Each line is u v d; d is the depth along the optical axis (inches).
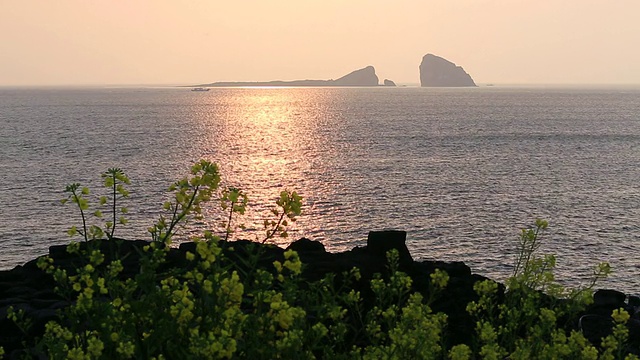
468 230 2144.4
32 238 1990.7
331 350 191.5
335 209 2455.7
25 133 5634.8
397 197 2704.2
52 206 2431.1
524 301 243.9
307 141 5093.5
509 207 2539.4
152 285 178.7
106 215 2258.9
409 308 197.9
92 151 4269.2
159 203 2454.5
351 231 2133.4
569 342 215.2
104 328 171.3
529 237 272.2
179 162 3735.2
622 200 2746.1
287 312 174.2
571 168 3735.2
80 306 176.6
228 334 158.4
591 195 2851.9
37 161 3745.1
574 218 2367.1
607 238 2069.4
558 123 7273.6
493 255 1843.0
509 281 253.6
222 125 6884.8
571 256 1843.0
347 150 4456.2
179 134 5689.0
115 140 5059.1
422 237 2053.4
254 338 172.2
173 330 170.2
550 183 3166.8
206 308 173.2
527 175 3420.3
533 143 5054.1
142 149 4424.2
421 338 187.5
